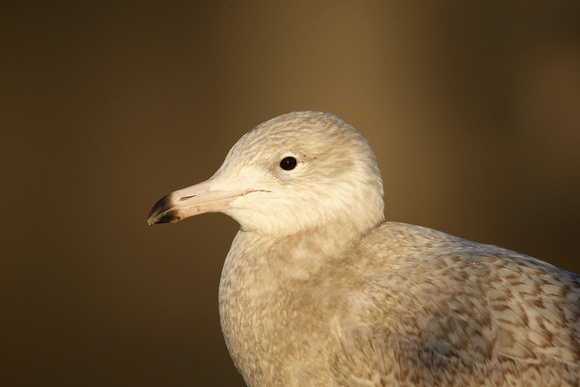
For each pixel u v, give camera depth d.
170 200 4.37
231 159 4.38
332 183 4.36
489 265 4.32
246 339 4.35
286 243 4.36
